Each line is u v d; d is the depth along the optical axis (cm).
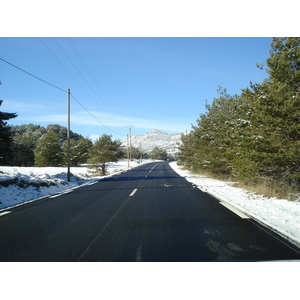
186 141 3269
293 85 859
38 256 378
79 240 452
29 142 6688
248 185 1195
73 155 5809
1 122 2502
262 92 943
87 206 823
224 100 1809
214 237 454
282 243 417
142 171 3161
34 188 1230
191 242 427
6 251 403
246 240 434
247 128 974
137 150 12344
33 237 478
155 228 523
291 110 799
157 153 13212
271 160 852
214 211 696
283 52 817
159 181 1716
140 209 747
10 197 985
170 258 360
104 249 401
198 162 2267
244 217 614
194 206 780
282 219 580
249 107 988
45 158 5103
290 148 805
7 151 2734
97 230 518
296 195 852
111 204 850
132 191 1197
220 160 1714
